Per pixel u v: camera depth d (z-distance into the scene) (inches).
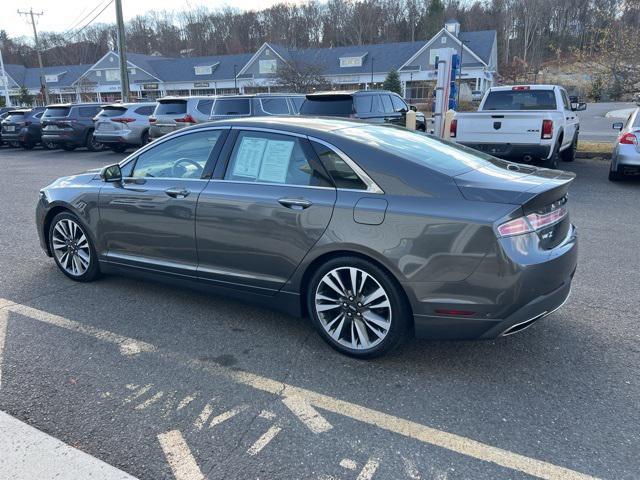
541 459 97.5
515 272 114.3
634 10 558.9
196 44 3272.6
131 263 173.9
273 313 165.0
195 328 154.6
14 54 3176.7
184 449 101.1
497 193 118.2
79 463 97.2
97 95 2411.4
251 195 142.7
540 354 136.5
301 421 109.6
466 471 94.6
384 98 504.7
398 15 3565.5
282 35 3344.0
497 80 2228.1
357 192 128.6
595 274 194.2
